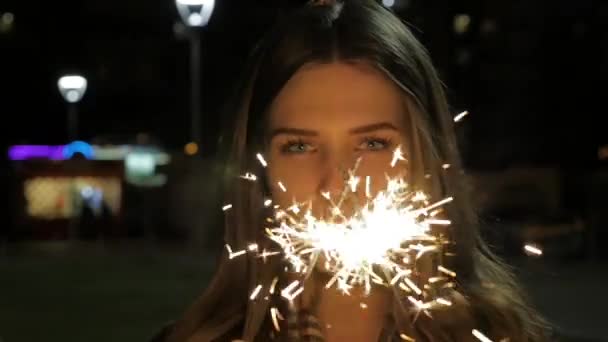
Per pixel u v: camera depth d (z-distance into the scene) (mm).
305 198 1874
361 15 1989
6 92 47656
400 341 1974
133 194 39375
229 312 2156
